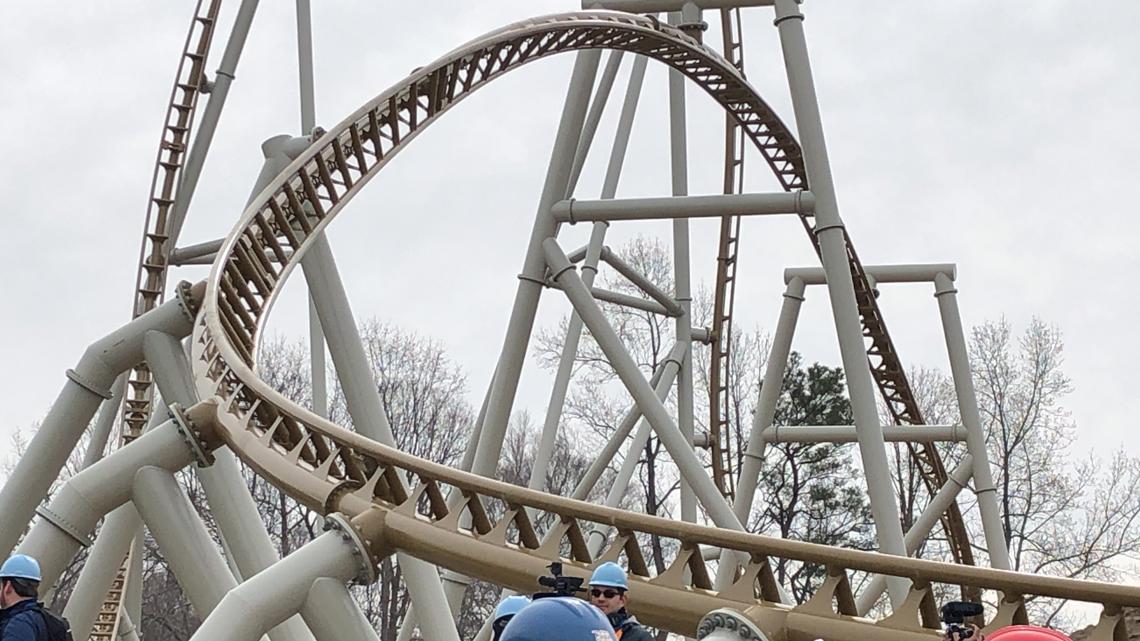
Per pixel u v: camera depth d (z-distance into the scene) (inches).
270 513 2087.8
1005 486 2017.7
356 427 756.6
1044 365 2084.2
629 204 824.9
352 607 507.2
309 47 1027.9
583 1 970.1
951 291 1161.4
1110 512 1989.4
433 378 2322.8
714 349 1393.9
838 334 794.8
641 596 458.9
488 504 2343.8
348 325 768.3
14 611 318.7
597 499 2495.1
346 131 798.5
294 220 816.3
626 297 1158.3
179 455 636.1
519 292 844.0
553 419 1106.1
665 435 802.2
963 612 268.4
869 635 413.1
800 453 2242.9
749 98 1069.1
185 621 2038.6
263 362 2245.3
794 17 829.8
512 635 204.7
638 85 1139.9
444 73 840.9
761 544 439.2
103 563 759.7
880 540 761.6
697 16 994.1
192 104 956.6
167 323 724.7
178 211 965.8
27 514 711.1
